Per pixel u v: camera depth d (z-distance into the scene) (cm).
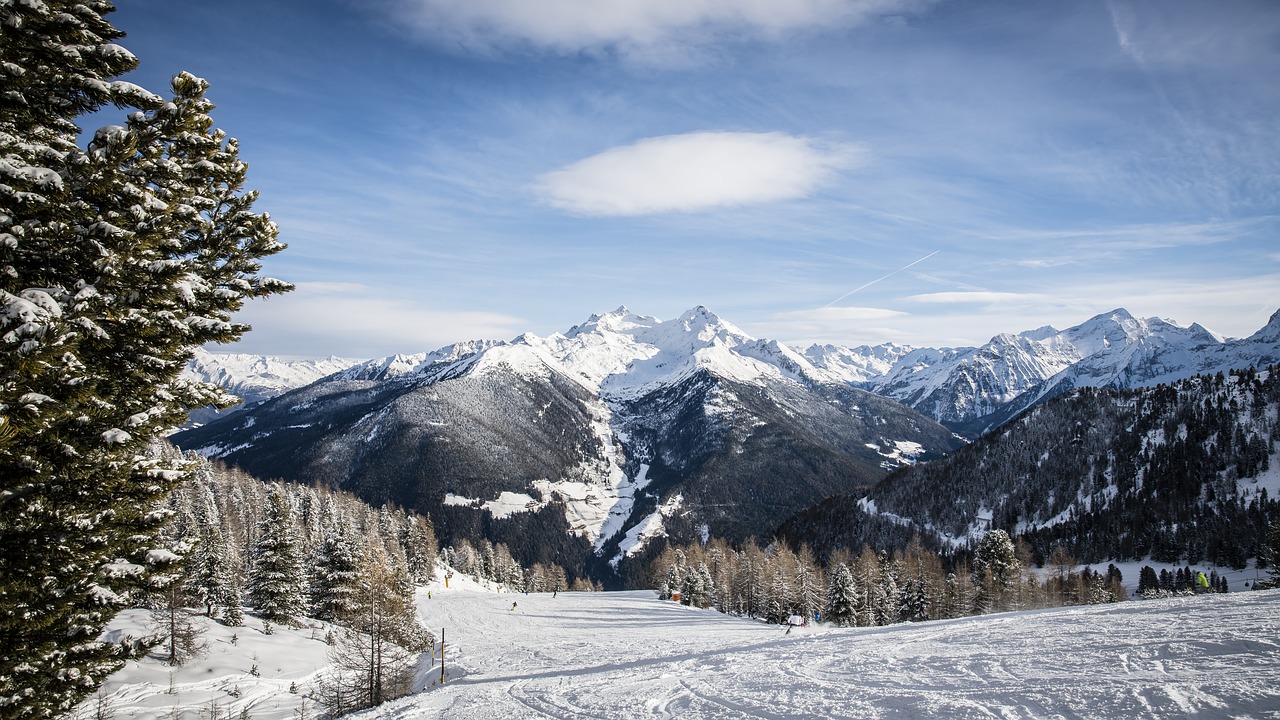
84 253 1027
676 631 6297
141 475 1110
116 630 4628
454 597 11088
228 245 1312
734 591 10412
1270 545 6825
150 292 1080
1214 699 1258
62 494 1020
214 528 6025
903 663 2205
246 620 6053
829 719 1566
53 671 1048
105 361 1124
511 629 7250
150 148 1093
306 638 5988
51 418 934
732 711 1825
